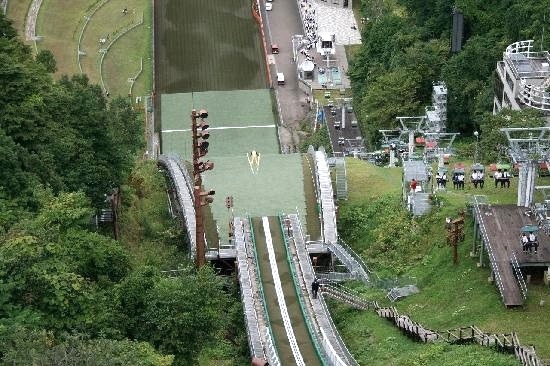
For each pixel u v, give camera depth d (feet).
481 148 544.62
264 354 393.29
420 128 647.97
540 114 547.49
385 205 527.81
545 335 364.58
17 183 433.07
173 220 545.85
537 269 403.54
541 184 467.93
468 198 475.31
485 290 404.77
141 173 600.39
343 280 465.88
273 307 435.94
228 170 564.71
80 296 348.38
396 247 479.82
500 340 355.97
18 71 505.66
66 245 387.55
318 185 541.34
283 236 494.59
